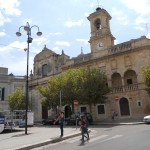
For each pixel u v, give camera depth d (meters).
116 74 38.78
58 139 15.30
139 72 35.12
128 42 37.19
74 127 26.38
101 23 41.50
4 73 55.31
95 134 17.89
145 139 12.38
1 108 51.66
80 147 11.71
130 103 35.16
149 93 31.06
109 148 10.48
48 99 38.22
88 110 40.28
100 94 33.97
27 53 21.84
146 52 34.91
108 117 37.16
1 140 16.06
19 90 48.78
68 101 35.41
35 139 15.58
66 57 48.75
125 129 19.67
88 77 34.62
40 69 52.03
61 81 36.47
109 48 39.25
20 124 24.52
